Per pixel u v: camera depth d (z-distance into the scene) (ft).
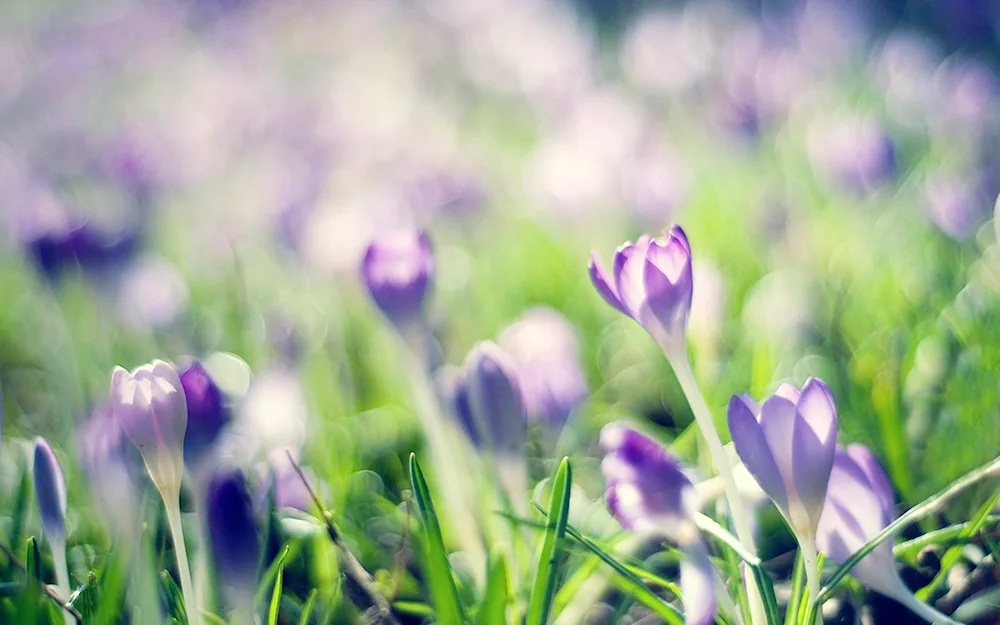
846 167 3.80
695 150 5.90
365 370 3.61
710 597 2.22
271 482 2.45
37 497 2.33
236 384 2.95
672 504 2.23
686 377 2.24
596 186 4.13
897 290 3.37
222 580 2.29
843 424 2.85
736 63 6.09
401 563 2.54
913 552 2.46
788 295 3.22
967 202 3.42
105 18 10.53
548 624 2.42
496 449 2.44
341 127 5.67
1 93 8.56
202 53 9.53
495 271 4.42
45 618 2.34
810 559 2.16
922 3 7.46
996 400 2.75
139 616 2.30
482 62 7.35
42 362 4.16
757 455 2.13
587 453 3.06
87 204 5.07
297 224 3.45
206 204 5.35
